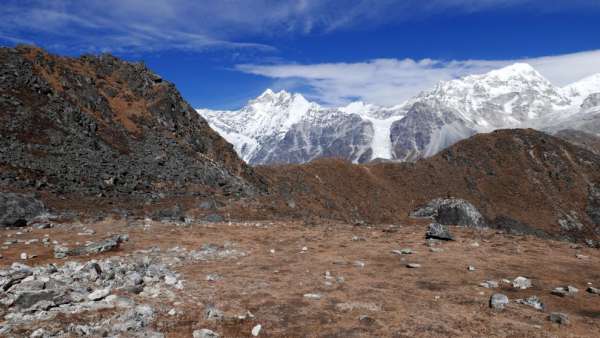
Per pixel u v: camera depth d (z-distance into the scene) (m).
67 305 15.46
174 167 77.81
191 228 40.94
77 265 21.34
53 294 15.63
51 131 67.94
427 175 165.25
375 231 44.25
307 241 36.56
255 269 24.69
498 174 172.88
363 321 16.09
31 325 13.29
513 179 170.62
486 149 185.75
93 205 54.53
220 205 67.38
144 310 15.35
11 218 38.25
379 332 15.02
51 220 41.91
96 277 19.16
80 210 50.97
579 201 165.88
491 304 18.17
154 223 42.91
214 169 84.88
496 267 26.39
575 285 22.31
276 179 117.81
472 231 44.16
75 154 66.25
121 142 78.00
